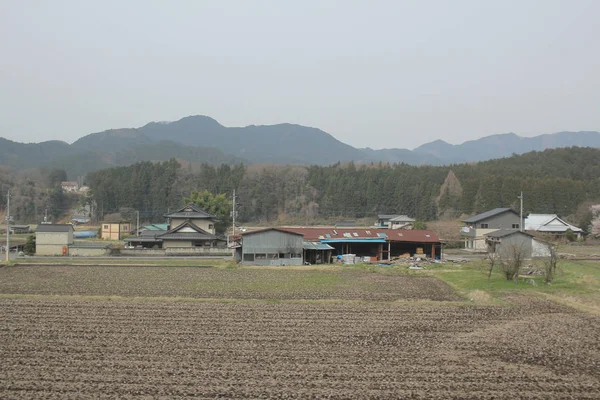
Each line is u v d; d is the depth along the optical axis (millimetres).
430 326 28812
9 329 27328
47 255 66312
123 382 19344
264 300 35844
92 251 66438
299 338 25891
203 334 26516
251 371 20688
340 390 18719
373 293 39469
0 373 20281
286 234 59750
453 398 18109
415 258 65875
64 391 18438
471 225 85188
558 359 22781
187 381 19484
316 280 45906
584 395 18516
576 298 36562
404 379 19984
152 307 33156
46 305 33594
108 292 38719
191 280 45156
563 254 64688
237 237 76062
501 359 22719
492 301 35812
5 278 45719
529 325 29156
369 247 70375
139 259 62062
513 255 45500
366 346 24609
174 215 74938
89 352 23172
